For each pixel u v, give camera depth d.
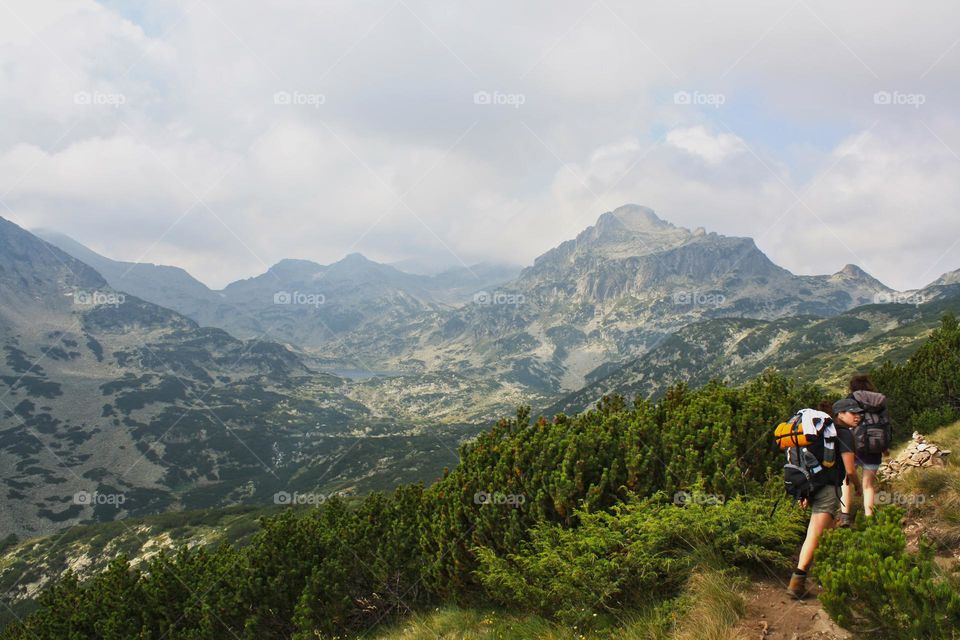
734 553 7.20
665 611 6.58
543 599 7.80
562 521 8.70
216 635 11.19
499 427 10.65
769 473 8.44
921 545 5.73
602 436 9.35
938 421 15.74
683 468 8.55
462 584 9.62
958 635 4.25
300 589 11.16
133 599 12.17
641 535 7.42
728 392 10.48
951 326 18.62
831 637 5.24
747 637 5.58
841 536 5.64
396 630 9.85
